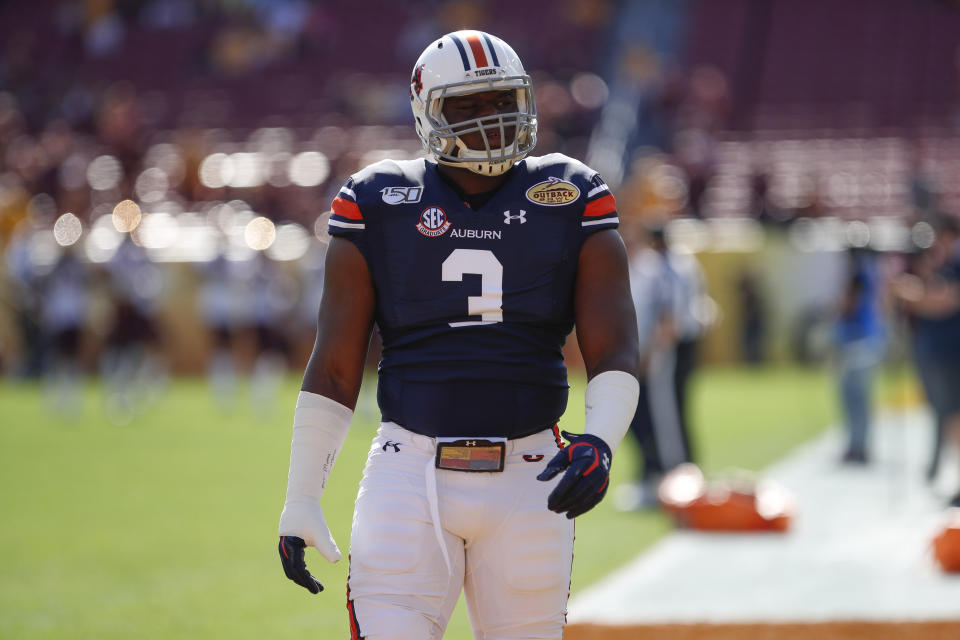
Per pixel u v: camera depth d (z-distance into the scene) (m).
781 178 86.81
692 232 72.19
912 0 105.50
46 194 87.81
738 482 28.72
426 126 10.84
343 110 100.62
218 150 98.00
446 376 10.45
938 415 29.77
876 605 18.50
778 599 19.22
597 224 10.72
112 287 55.78
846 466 36.28
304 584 10.40
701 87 94.00
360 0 113.31
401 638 10.08
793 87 99.81
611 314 10.64
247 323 54.97
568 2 109.56
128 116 95.88
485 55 10.73
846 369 36.22
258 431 48.19
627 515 29.78
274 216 79.19
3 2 117.44
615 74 97.94
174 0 114.50
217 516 29.98
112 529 28.34
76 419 52.59
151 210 86.25
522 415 10.51
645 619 17.08
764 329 70.56
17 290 72.44
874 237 37.00
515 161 10.75
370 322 10.90
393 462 10.50
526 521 10.36
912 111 95.75
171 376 74.06
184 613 20.56
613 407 10.34
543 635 10.52
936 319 29.12
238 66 108.81
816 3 106.56
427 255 10.54
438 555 10.30
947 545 21.25
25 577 23.42
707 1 108.62
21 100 106.94
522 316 10.55
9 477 36.50
